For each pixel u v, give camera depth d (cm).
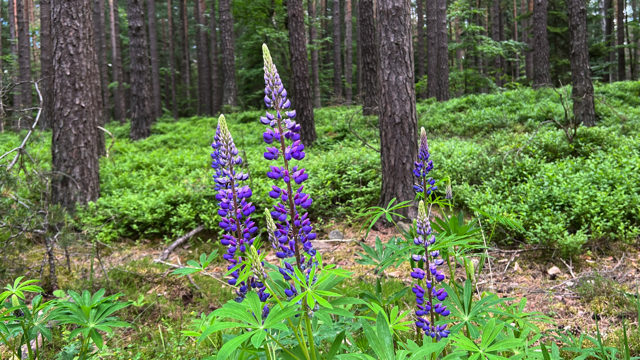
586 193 601
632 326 356
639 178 625
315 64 2448
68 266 528
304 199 189
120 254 639
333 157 902
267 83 188
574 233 570
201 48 2809
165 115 3039
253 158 956
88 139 763
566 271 488
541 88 1427
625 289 423
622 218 562
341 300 159
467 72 1923
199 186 768
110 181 888
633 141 804
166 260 614
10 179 508
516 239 571
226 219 207
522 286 461
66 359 277
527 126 1077
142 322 420
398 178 652
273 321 148
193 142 1373
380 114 667
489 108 1252
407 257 256
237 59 2694
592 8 3325
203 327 274
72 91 747
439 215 656
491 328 189
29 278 500
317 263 189
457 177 753
